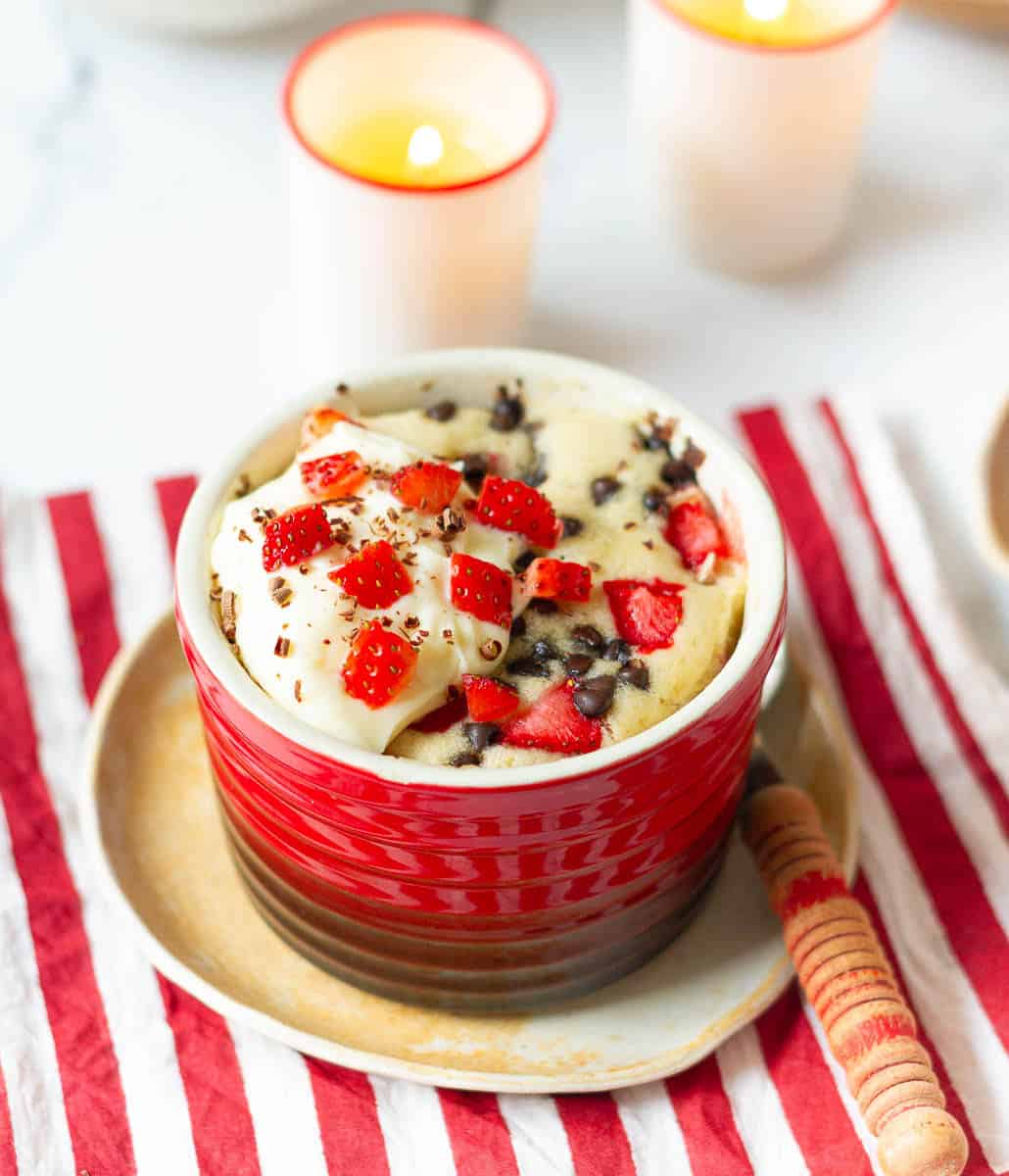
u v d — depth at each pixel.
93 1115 0.42
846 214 0.58
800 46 0.51
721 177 0.54
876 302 0.56
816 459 0.52
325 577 0.39
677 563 0.41
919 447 0.54
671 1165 0.42
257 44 0.61
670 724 0.38
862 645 0.49
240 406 0.54
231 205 0.58
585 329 0.55
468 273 0.50
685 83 0.52
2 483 0.52
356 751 0.38
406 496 0.40
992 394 0.54
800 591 0.50
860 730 0.48
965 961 0.45
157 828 0.45
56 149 0.58
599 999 0.43
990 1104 0.43
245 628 0.39
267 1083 0.43
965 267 0.57
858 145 0.54
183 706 0.47
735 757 0.41
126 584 0.50
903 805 0.47
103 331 0.55
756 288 0.57
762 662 0.39
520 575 0.40
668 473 0.42
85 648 0.49
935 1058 0.43
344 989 0.43
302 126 0.51
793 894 0.42
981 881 0.46
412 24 0.51
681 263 0.57
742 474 0.41
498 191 0.49
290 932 0.43
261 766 0.39
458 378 0.43
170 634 0.47
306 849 0.40
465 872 0.39
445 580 0.39
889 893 0.45
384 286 0.50
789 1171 0.42
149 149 0.58
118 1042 0.43
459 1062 0.42
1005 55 0.61
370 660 0.38
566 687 0.39
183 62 0.60
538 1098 0.42
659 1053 0.42
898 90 0.60
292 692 0.38
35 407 0.54
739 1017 0.42
